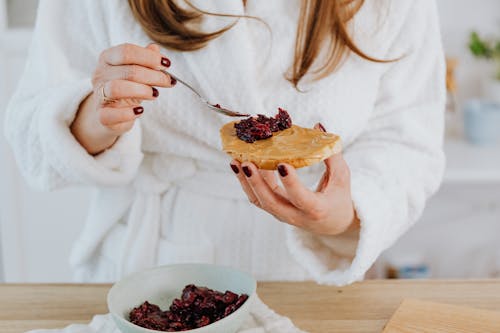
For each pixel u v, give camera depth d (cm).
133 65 71
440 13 182
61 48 92
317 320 80
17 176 168
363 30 93
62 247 175
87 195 170
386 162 90
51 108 83
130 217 98
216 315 74
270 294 87
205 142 94
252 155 65
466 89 189
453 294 87
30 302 84
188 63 89
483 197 193
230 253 98
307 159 64
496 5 180
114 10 90
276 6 90
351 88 93
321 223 74
